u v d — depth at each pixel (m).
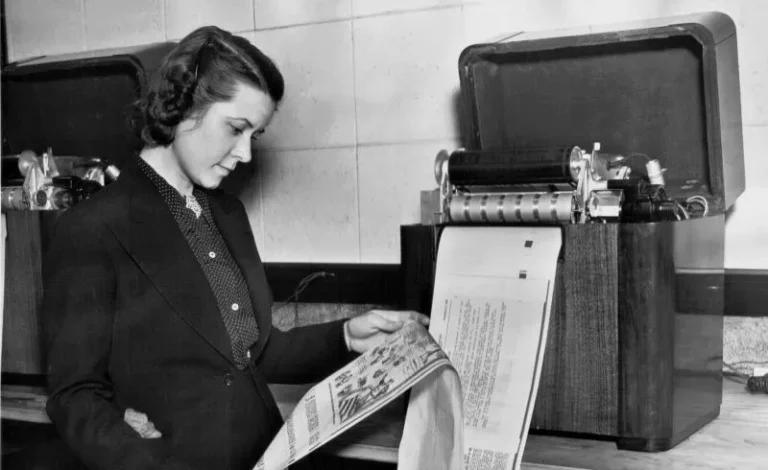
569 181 1.51
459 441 1.29
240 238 1.60
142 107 1.48
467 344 1.51
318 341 1.63
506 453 1.41
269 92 1.43
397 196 2.28
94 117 2.29
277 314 2.42
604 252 1.43
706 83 1.64
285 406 1.86
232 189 2.48
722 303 1.74
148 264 1.41
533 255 1.48
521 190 1.61
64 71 2.25
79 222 1.40
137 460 1.30
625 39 1.67
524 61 1.84
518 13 2.09
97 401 1.34
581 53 1.79
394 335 1.45
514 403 1.44
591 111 1.84
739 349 1.95
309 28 2.35
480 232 1.56
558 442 1.52
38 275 1.91
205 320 1.44
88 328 1.36
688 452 1.44
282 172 2.43
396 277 2.25
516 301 1.48
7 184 2.10
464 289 1.54
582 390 1.47
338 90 2.33
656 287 1.40
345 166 2.34
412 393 1.36
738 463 1.37
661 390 1.42
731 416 1.65
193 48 1.41
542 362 1.46
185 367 1.43
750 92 1.90
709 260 1.64
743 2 1.88
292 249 2.44
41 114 2.35
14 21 2.75
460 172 1.61
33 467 2.01
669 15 1.95
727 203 1.77
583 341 1.46
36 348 1.92
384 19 2.25
